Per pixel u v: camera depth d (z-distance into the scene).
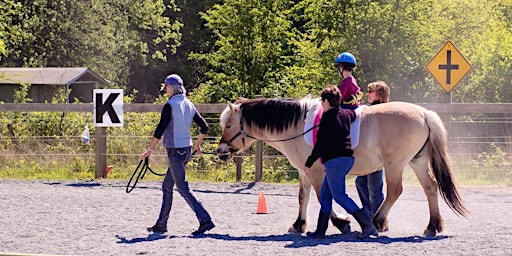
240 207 12.55
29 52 38.28
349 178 16.30
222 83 27.39
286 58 28.08
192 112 9.88
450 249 8.47
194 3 49.44
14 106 17.00
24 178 16.66
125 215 11.48
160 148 18.02
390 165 9.48
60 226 10.44
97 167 16.62
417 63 25.39
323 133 9.12
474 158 17.23
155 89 49.28
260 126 10.03
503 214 11.68
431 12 28.23
